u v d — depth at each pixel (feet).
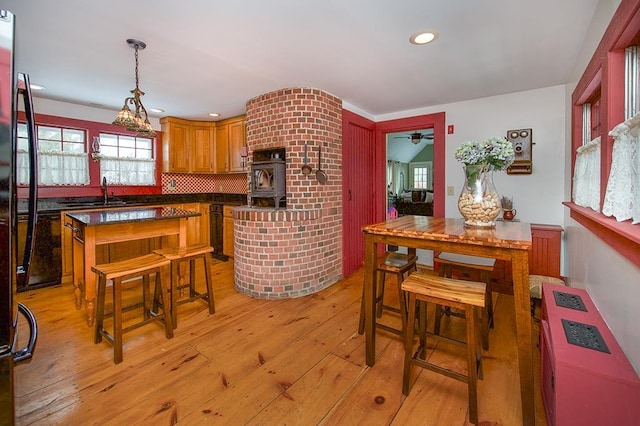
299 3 5.55
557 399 3.86
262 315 8.69
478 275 7.82
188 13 5.89
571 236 8.65
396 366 6.24
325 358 6.53
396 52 7.56
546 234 9.55
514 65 8.36
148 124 7.93
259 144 11.12
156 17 6.06
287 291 10.06
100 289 6.95
